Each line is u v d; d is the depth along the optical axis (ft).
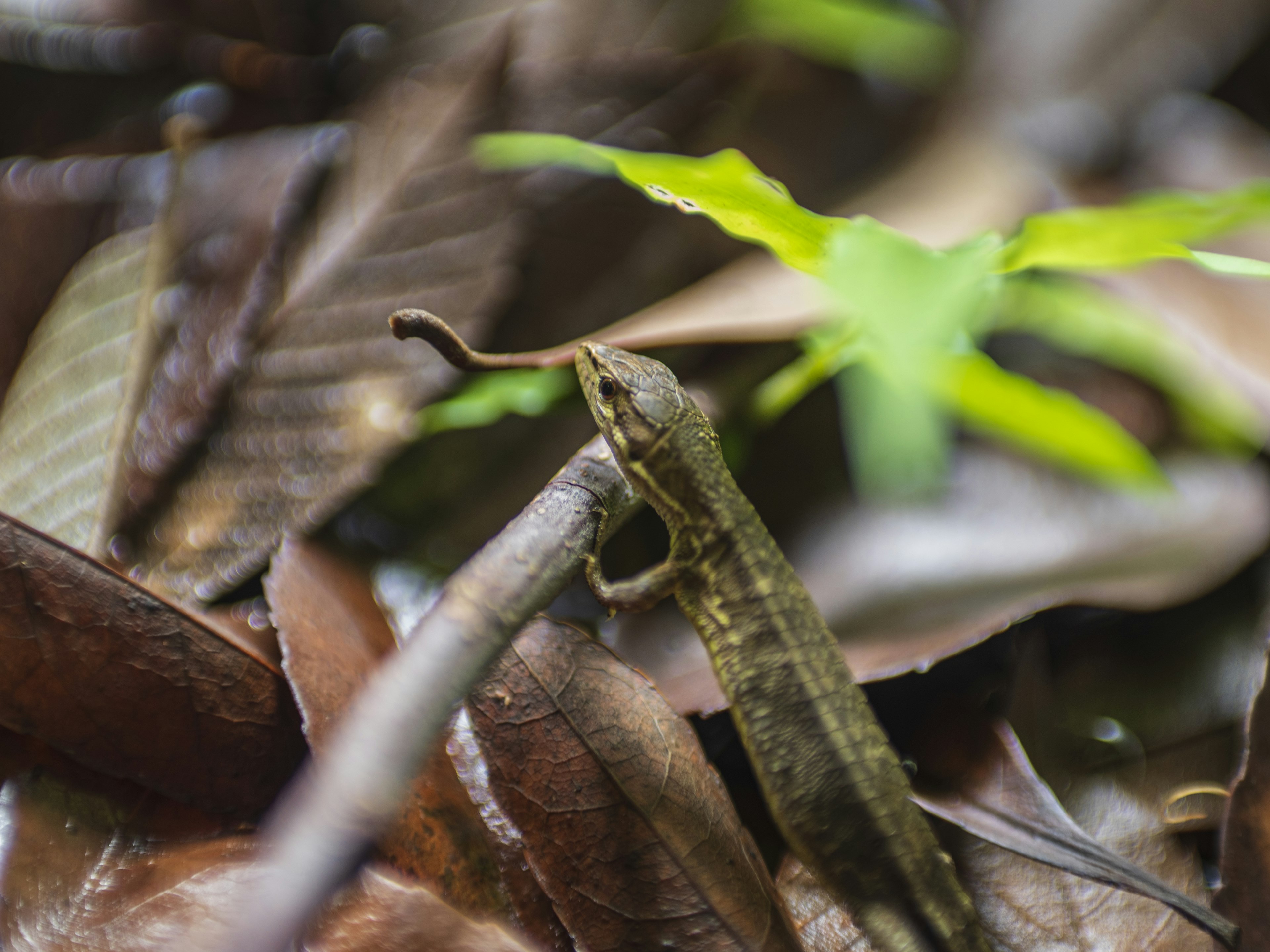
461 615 1.25
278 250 1.58
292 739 1.32
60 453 1.48
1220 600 1.48
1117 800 1.39
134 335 1.53
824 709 1.32
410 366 1.50
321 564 1.41
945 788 1.37
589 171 1.65
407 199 1.58
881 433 1.57
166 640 1.31
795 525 1.56
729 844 1.30
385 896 1.27
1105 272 1.64
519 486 1.54
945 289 1.37
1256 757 1.33
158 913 1.26
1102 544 1.51
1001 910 1.34
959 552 1.51
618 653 1.43
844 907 1.32
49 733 1.29
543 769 1.30
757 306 1.52
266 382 1.51
